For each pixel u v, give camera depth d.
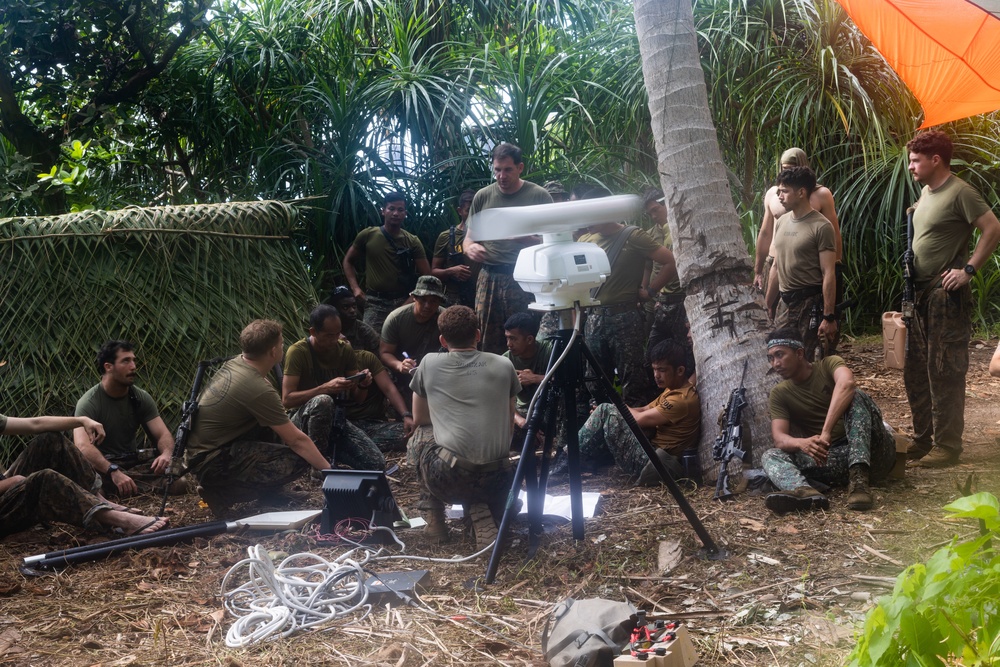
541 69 9.36
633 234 5.78
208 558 4.14
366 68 9.55
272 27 9.62
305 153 9.00
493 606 3.52
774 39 8.95
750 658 2.97
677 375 5.11
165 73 9.56
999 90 5.94
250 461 4.77
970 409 6.31
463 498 4.17
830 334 5.36
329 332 5.60
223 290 6.43
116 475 5.08
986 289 8.52
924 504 4.32
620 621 2.95
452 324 4.22
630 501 4.73
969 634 1.63
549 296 3.75
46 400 5.65
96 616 3.49
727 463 4.66
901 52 6.09
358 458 5.43
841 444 4.62
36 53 8.60
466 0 10.07
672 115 5.12
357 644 3.21
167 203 9.69
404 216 7.77
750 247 8.50
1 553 4.30
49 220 6.11
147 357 6.00
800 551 3.85
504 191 6.32
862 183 8.76
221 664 3.06
